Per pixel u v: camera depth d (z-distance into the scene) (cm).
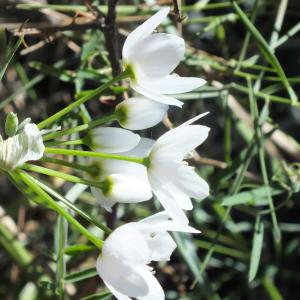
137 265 17
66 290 27
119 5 28
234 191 24
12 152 16
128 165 18
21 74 28
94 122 18
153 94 18
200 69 26
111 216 23
